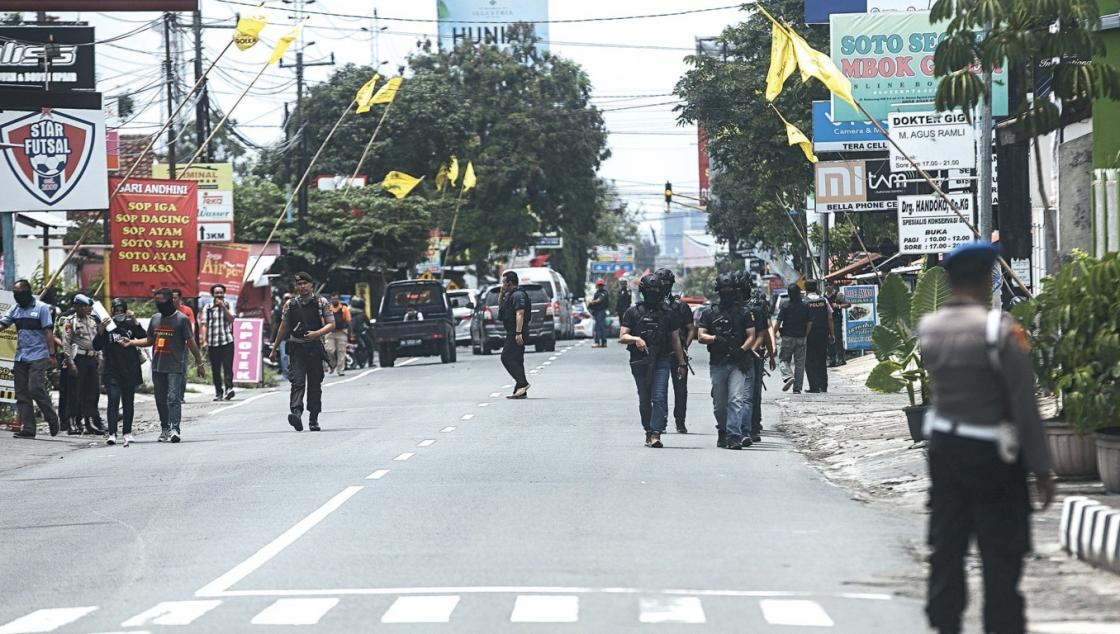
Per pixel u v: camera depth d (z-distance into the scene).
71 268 87.12
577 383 56.88
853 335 69.12
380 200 103.69
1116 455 23.11
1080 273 24.42
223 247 69.31
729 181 109.50
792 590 16.69
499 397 50.41
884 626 14.75
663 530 21.12
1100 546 17.78
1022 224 47.44
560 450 32.78
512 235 132.50
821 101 66.56
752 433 35.84
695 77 77.06
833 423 38.94
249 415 47.44
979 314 12.67
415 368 74.00
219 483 28.12
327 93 125.12
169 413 38.12
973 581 17.31
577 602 16.03
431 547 19.86
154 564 19.36
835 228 87.62
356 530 21.53
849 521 22.09
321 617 15.48
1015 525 12.61
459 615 15.43
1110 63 33.72
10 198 54.25
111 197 59.50
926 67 59.41
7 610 16.59
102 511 24.92
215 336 55.09
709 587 16.88
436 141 126.12
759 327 35.50
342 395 55.50
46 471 32.44
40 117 54.38
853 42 59.50
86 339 41.47
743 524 21.73
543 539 20.34
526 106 135.38
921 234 39.56
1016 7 27.53
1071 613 15.38
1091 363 23.55
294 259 100.31
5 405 45.09
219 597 16.77
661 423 33.41
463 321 106.44
